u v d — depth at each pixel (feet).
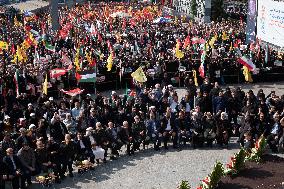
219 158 67.46
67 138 61.00
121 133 68.80
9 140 59.72
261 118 70.74
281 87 107.55
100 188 57.98
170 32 169.78
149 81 101.50
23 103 80.89
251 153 50.88
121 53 120.26
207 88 86.43
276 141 68.85
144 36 152.46
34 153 58.29
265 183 43.96
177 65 108.68
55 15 167.73
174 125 72.08
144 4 327.67
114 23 192.34
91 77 89.81
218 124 72.13
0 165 55.62
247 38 141.59
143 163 66.13
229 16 258.78
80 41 138.82
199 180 59.77
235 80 110.11
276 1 131.54
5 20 211.61
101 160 67.46
